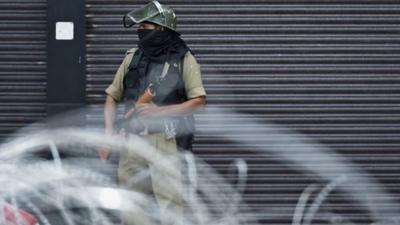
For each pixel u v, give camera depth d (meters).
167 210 11.98
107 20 16.34
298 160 16.64
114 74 16.41
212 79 16.52
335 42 16.58
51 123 16.11
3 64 16.41
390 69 16.62
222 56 16.50
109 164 13.84
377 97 16.67
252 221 14.10
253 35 16.52
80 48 16.19
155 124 13.27
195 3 16.44
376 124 16.70
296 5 16.50
